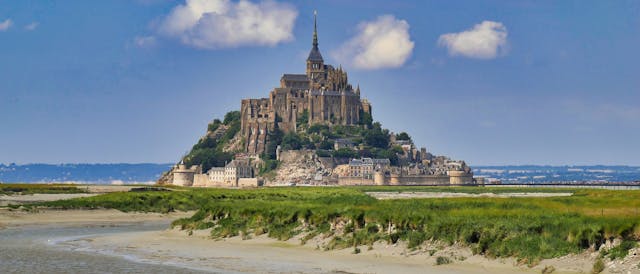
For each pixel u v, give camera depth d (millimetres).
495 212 100312
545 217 90125
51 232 133625
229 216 127438
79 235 126750
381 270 79062
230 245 105000
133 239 116375
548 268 73938
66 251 101938
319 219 108000
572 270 72688
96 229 141875
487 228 85000
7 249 104312
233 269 84125
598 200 138125
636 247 71875
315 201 166000
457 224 88250
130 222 162375
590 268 72062
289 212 115375
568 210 105188
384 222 96750
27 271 83938
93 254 98438
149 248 104125
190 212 194625
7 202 189875
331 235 101562
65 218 165125
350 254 90438
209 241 111312
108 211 182625
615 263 70875
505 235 83250
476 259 80812
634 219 76750
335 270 80812
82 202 188250
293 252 95125
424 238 89438
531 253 77750
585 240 76312
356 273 78562
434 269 78062
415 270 78062
